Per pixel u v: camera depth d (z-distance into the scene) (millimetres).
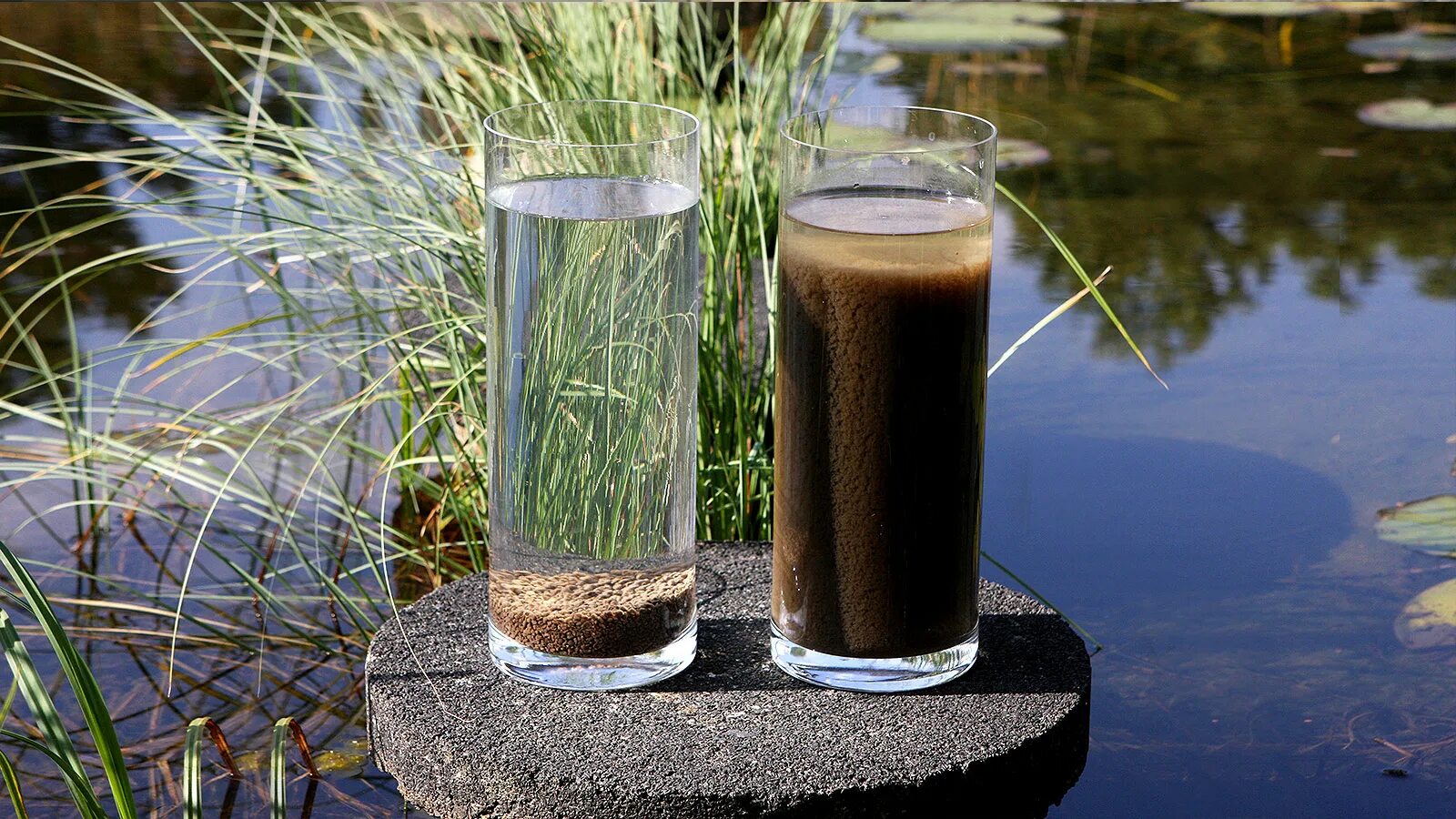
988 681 1304
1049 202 2227
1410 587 1505
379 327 1661
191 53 2834
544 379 1255
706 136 1715
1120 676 1414
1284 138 2539
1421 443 1692
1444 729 1358
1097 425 1732
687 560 1297
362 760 1339
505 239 1245
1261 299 1946
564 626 1282
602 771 1222
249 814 1292
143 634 1492
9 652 1227
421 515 1669
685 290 1256
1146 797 1293
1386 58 3043
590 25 1938
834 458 1256
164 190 2227
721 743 1244
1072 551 1559
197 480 1615
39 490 1688
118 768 1222
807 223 1231
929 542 1264
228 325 1911
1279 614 1478
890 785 1214
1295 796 1295
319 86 2592
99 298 1955
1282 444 1695
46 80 2654
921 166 1240
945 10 3410
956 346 1235
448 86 1939
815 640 1287
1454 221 2186
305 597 1539
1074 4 3529
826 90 2482
